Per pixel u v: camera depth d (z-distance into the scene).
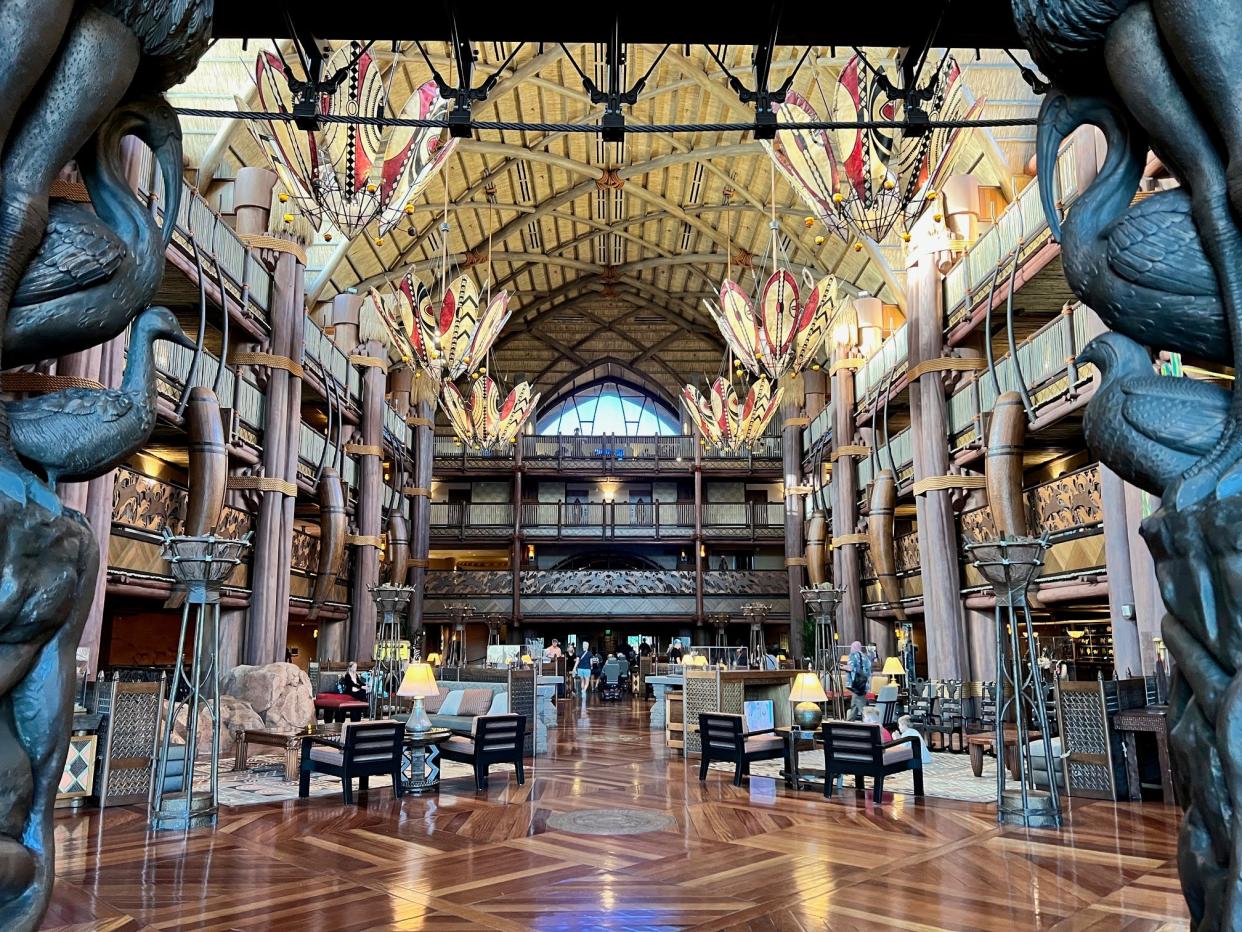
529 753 10.99
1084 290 2.24
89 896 4.51
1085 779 7.39
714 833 6.14
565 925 4.02
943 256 14.69
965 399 14.05
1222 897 1.72
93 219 2.02
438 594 27.75
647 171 22.38
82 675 7.43
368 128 8.18
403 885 4.74
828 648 12.30
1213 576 1.77
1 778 1.69
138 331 2.20
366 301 20.94
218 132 13.70
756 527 28.86
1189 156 1.94
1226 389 1.99
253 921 4.09
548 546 30.41
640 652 28.31
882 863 5.21
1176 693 2.03
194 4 2.12
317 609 17.20
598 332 31.98
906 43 3.19
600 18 3.08
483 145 20.19
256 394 14.33
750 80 16.83
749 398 20.48
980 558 6.86
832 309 15.39
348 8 3.02
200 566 6.65
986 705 11.96
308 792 7.87
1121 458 2.09
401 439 24.02
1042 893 4.50
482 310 15.80
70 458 1.97
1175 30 1.83
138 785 7.29
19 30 1.71
